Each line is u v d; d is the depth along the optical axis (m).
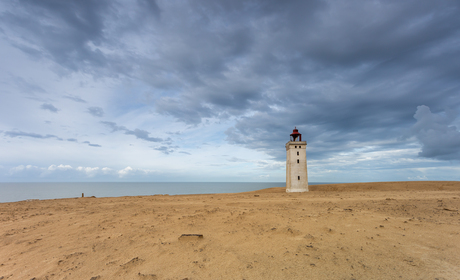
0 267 7.52
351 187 44.44
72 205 20.34
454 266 6.18
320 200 21.09
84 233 10.72
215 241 8.95
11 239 10.16
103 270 6.94
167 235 9.89
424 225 9.85
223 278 6.17
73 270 7.02
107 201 23.69
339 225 10.30
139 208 17.67
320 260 6.89
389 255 7.06
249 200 22.56
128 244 8.99
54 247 9.04
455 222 10.37
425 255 6.94
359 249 7.59
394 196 23.95
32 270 7.20
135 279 6.31
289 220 11.51
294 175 44.25
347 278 5.84
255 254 7.58
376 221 10.79
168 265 7.06
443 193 27.52
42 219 14.01
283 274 6.19
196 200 23.52
